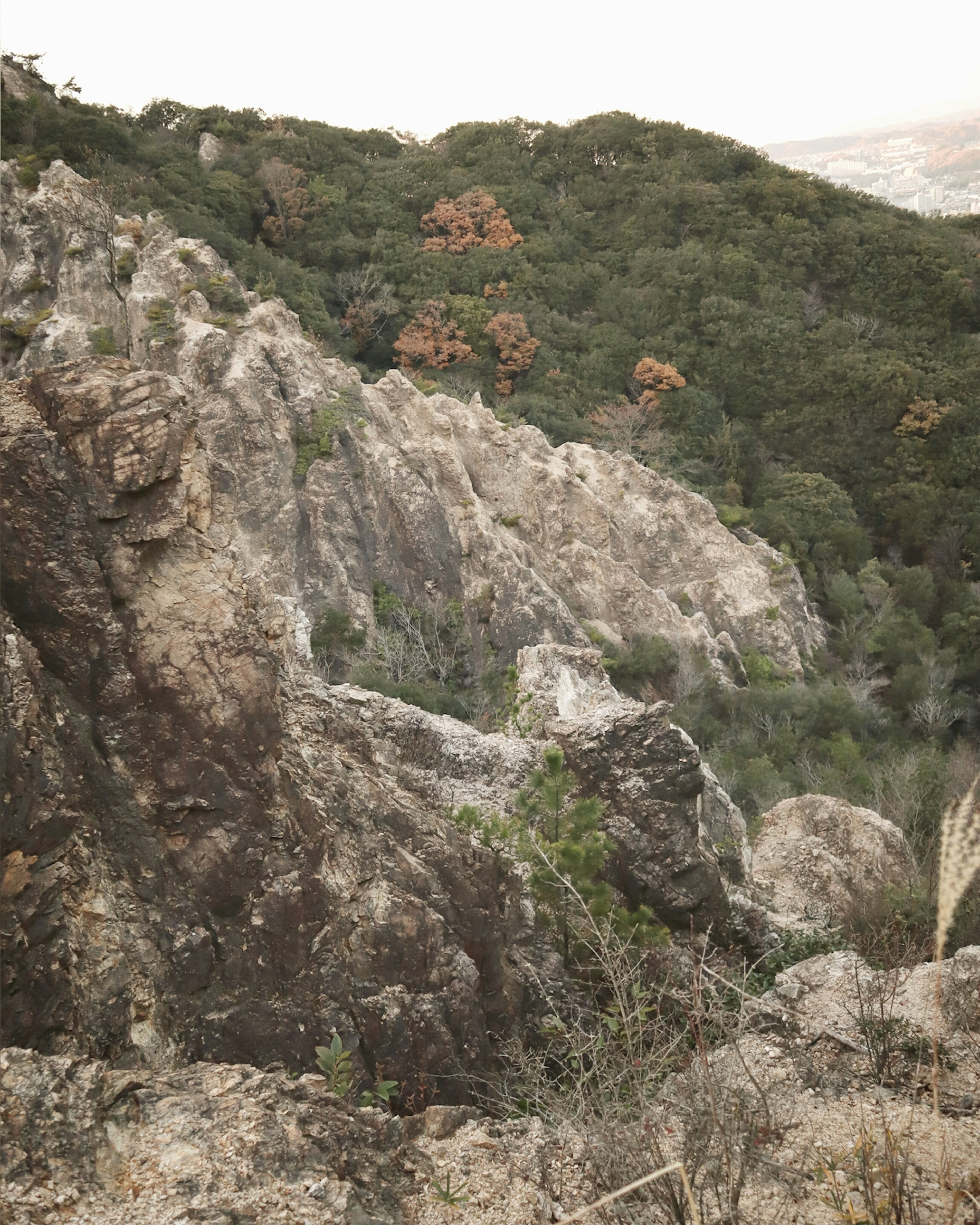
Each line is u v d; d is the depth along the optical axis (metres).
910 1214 4.34
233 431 38.25
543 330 72.88
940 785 19.55
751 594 48.00
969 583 59.88
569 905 8.82
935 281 81.56
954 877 2.55
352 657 35.25
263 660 6.71
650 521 49.06
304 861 6.70
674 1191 4.34
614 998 7.27
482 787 10.87
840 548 59.44
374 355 71.31
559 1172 5.10
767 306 77.50
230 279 45.59
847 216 87.12
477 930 7.96
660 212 85.19
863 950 10.39
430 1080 6.74
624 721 11.07
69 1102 4.28
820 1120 5.66
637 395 71.69
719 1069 5.93
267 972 6.35
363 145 95.25
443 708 33.59
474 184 86.31
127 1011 5.67
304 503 38.78
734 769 31.59
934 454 69.06
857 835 15.62
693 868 10.44
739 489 63.62
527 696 14.62
